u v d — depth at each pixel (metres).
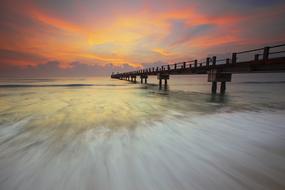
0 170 2.93
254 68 11.01
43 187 2.47
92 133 4.80
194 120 6.46
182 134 4.82
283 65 9.26
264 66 10.36
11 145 3.98
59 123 5.85
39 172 2.85
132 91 20.16
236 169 2.95
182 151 3.68
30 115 7.07
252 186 2.49
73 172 2.83
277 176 2.74
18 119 6.38
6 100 11.81
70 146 3.90
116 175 2.75
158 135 4.70
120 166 3.03
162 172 2.85
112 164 3.09
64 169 2.94
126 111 8.08
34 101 11.32
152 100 12.27
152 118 6.71
